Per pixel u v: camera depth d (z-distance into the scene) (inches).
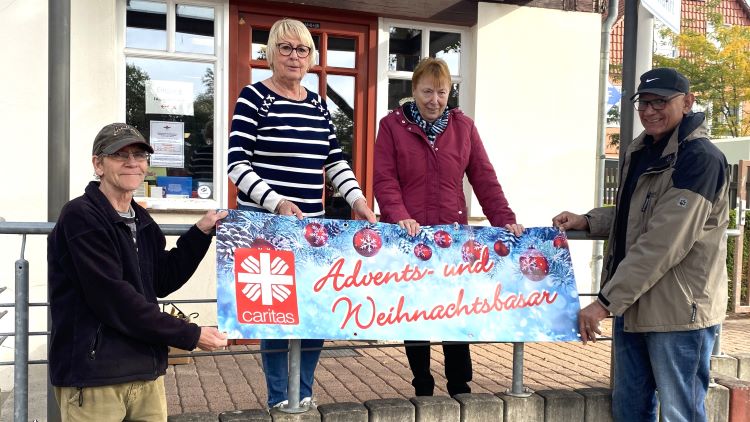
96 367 83.9
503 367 185.9
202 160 211.0
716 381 132.8
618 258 116.6
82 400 84.8
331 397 156.9
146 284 91.7
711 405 128.1
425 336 111.7
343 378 172.6
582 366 189.6
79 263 82.7
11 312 179.0
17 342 98.4
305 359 116.2
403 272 113.2
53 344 85.7
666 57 804.6
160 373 89.1
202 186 211.2
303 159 115.3
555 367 187.8
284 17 212.8
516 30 236.5
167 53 203.9
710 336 108.7
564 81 244.2
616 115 662.5
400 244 114.4
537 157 243.1
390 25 227.1
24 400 98.8
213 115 210.5
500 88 236.2
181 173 209.5
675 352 107.0
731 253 290.2
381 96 226.7
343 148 225.9
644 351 114.5
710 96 800.3
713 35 839.7
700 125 106.0
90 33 192.2
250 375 173.5
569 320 120.0
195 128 209.9
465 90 238.5
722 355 150.3
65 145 107.8
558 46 242.2
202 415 103.0
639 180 109.7
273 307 103.4
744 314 294.5
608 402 121.8
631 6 138.3
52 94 106.8
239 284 102.3
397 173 127.4
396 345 112.8
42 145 186.7
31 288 182.4
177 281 100.4
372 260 111.7
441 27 233.3
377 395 158.9
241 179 108.0
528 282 120.2
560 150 245.8
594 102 248.4
